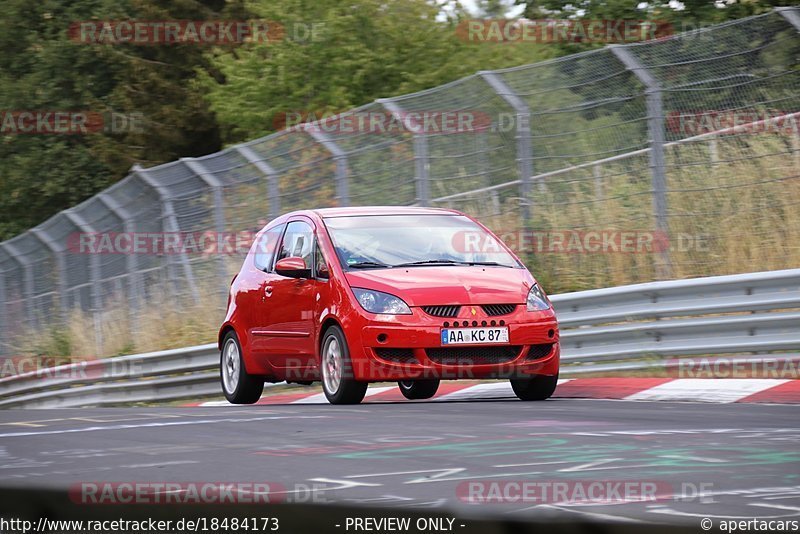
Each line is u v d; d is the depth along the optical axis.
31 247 79.81
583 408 28.12
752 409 26.89
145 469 18.16
